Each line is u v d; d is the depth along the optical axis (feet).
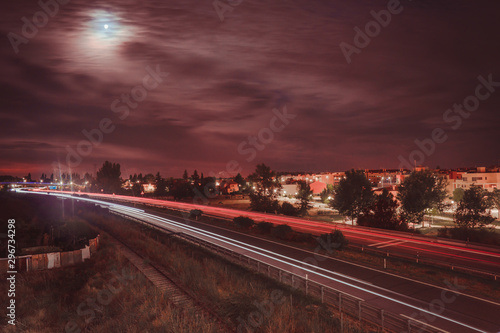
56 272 72.54
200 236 128.36
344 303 56.13
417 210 177.27
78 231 119.85
